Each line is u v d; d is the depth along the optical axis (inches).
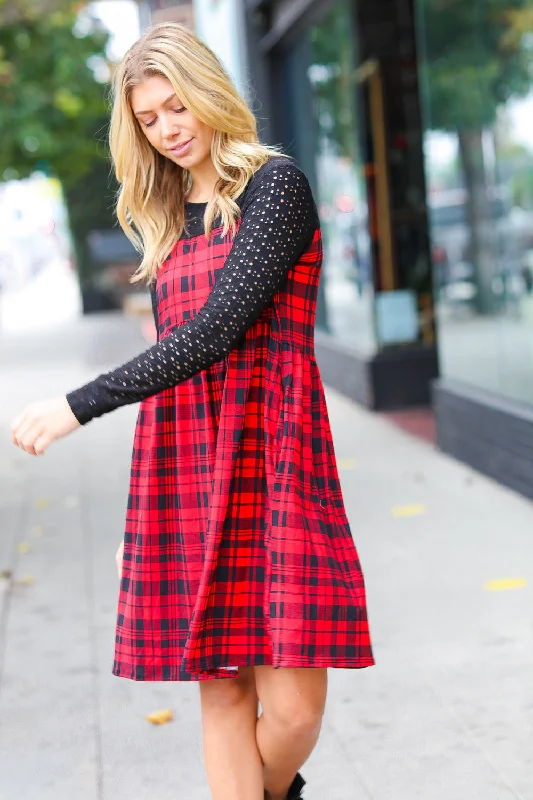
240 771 93.1
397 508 245.0
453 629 167.6
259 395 87.3
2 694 154.3
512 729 132.0
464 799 116.0
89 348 706.2
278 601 84.4
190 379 87.9
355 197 391.2
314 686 89.0
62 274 2544.3
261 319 87.4
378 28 375.2
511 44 239.1
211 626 87.0
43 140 765.3
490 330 265.6
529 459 238.8
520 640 161.0
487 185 261.6
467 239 279.3
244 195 87.1
